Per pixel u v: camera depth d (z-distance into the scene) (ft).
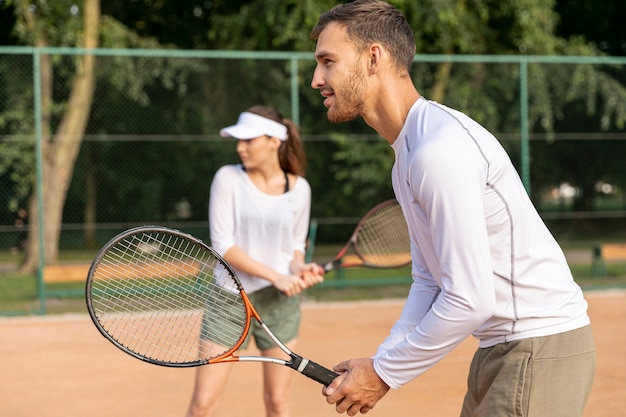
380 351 11.20
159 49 57.77
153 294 13.97
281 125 16.58
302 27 54.24
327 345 30.55
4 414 21.79
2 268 54.24
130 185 64.03
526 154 44.83
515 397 9.74
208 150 62.95
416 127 9.75
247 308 11.59
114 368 27.27
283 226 16.61
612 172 58.54
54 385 24.99
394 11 10.19
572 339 9.77
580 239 59.52
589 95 57.26
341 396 10.28
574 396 9.76
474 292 9.12
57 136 52.70
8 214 58.29
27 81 53.16
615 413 21.16
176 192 63.93
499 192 9.46
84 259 56.03
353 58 10.08
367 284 45.85
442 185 9.12
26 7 51.75
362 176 57.16
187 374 26.40
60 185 52.01
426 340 9.51
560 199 59.47
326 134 60.13
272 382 16.44
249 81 60.85
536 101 58.13
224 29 61.41
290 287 15.78
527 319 9.71
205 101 62.03
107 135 62.85
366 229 18.56
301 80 57.88
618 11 83.51
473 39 57.62
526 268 9.66
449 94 57.67
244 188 16.38
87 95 53.21
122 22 72.08
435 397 22.98
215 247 16.07
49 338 33.01
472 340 31.17
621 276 50.31
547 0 61.31
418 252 11.10
